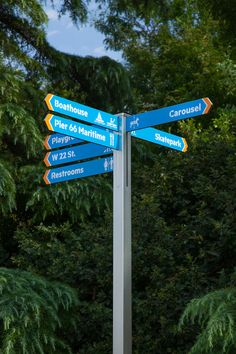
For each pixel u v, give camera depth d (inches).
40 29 259.0
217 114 379.2
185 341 168.7
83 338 186.5
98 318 180.5
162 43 452.8
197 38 439.2
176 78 431.5
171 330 166.9
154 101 430.3
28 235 229.5
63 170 163.9
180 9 466.0
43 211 239.1
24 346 155.8
